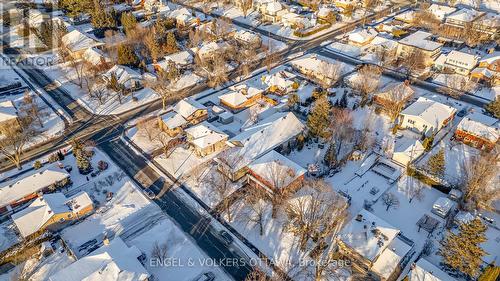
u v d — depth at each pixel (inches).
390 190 3344.0
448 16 6678.2
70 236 2913.4
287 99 4562.0
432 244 2815.0
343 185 3395.7
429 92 4879.4
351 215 3053.6
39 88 4923.7
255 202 3164.4
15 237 2888.8
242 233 2967.5
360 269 2635.3
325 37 6520.7
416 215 3090.6
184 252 2800.2
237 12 7583.7
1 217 3083.2
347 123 3878.0
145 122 4065.0
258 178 3272.6
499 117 4180.6
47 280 2571.4
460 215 2972.4
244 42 6058.1
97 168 3602.4
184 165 3663.9
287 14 6958.7
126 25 6200.8
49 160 3644.2
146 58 5674.2
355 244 2620.6
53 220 2945.4
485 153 3518.7
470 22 6407.5
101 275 2353.6
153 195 3304.6
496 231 2935.5
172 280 2576.3
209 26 6427.2
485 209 3115.2
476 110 4458.7
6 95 4749.0
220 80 5083.7
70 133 4106.8
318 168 3545.8
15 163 3597.4
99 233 2947.8
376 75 4709.6
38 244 2815.0
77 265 2448.3
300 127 3880.4
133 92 4872.0
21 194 3157.0
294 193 3093.0
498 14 6894.7
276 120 3814.0
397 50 5743.1
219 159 3472.0
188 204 3230.8
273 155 3368.6
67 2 6998.0
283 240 2896.2
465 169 3444.9
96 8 6712.6
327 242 2851.9
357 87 4768.7
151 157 3767.2
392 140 3878.0
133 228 2992.1
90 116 4392.2
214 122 4313.5
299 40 6412.4
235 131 4138.8
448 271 2608.3
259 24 7062.0
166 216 3110.2
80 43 5669.3
